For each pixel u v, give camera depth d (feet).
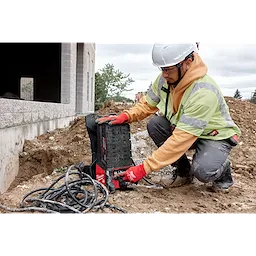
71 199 8.69
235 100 22.33
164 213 8.24
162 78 9.81
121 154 9.56
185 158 10.64
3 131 12.80
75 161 14.23
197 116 8.59
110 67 81.92
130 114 9.84
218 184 10.28
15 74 45.52
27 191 10.41
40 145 16.16
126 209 8.45
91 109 49.93
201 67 9.04
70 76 29.66
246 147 15.79
